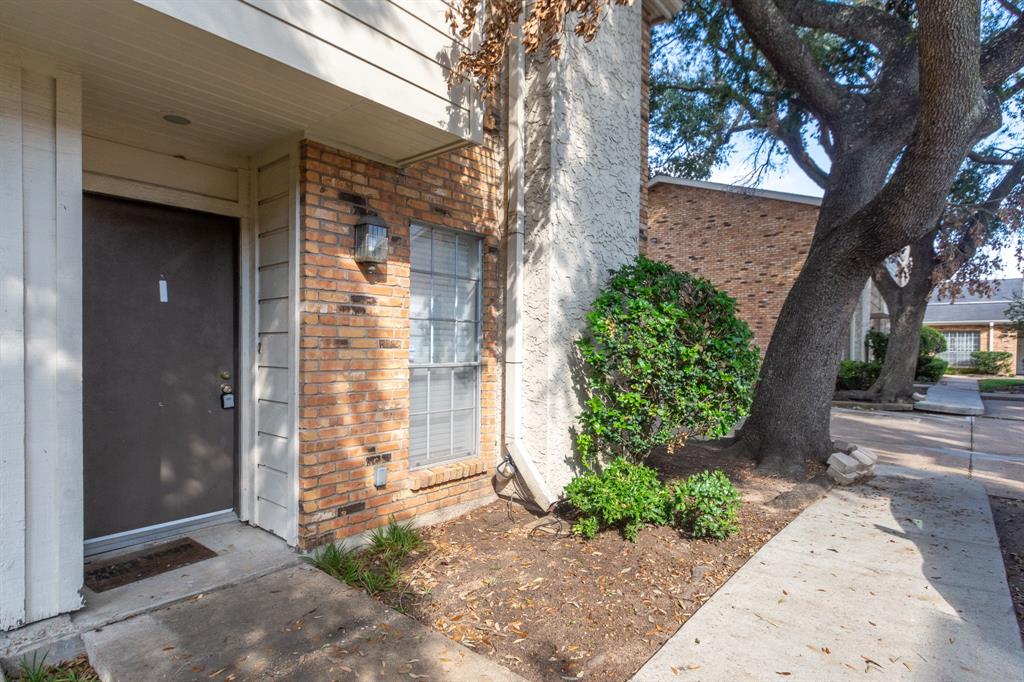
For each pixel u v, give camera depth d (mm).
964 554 4230
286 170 3992
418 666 2682
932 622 3221
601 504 4336
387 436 4340
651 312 4855
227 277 4328
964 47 5211
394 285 4395
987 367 29641
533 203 5191
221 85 3150
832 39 10906
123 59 2842
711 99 12359
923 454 8852
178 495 4086
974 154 12664
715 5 10398
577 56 5359
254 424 4312
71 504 2920
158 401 3967
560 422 5191
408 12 3547
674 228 18516
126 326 3812
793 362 6879
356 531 4125
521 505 5266
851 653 2898
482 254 5316
